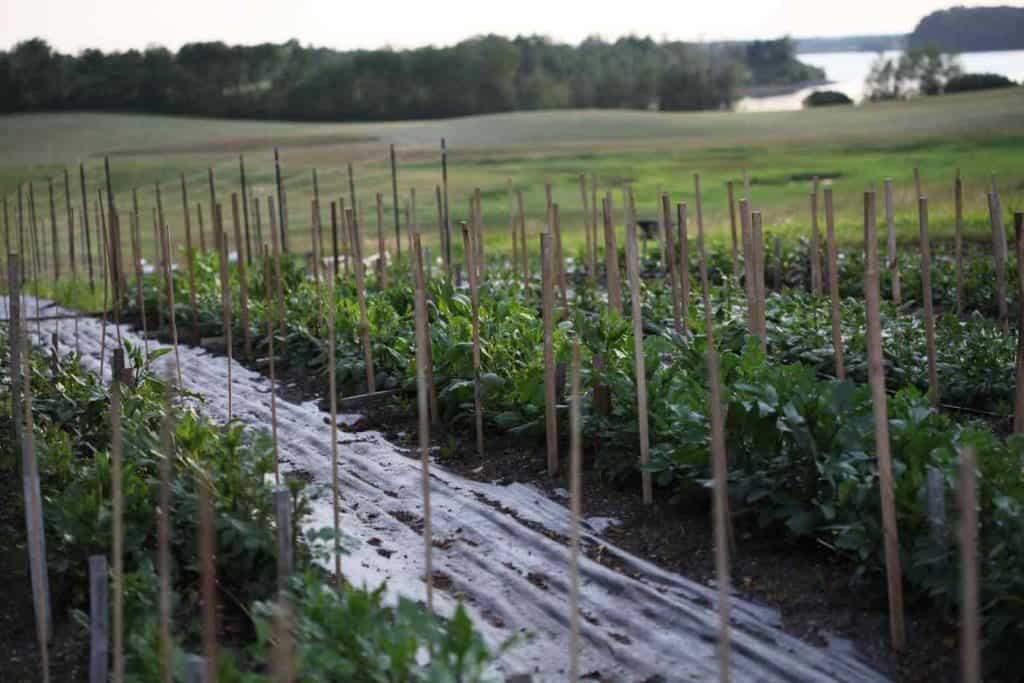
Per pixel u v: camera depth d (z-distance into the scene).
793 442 5.96
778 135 41.78
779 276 14.21
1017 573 4.74
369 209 29.95
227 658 4.03
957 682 4.79
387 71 56.22
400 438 8.57
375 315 10.38
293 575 4.79
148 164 37.34
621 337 7.46
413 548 6.36
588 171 35.34
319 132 46.78
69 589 5.53
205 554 3.84
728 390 6.09
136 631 4.68
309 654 3.94
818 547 6.02
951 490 5.15
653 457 6.74
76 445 7.26
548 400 7.32
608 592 5.71
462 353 8.48
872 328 4.89
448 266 12.17
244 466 5.59
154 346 12.86
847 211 23.66
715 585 5.76
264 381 10.74
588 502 6.95
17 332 6.63
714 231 21.12
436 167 36.84
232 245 24.23
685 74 63.16
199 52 54.06
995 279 12.16
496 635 5.29
